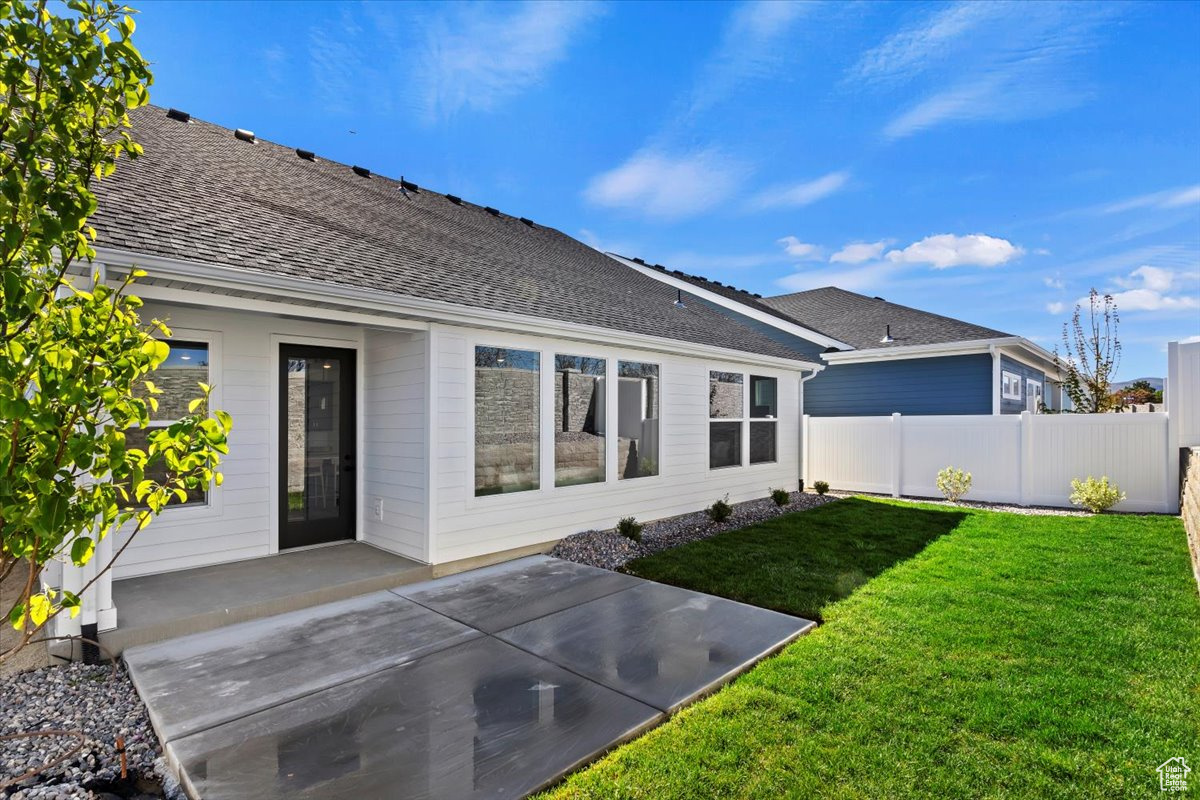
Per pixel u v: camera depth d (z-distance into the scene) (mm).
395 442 6398
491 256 8688
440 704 3297
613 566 6379
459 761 2766
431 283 6312
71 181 1863
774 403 11500
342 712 3211
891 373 13680
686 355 9273
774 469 11414
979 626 4340
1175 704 3199
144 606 4566
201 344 5727
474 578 5852
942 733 2953
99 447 1849
